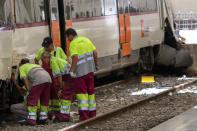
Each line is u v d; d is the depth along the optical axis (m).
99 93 26.69
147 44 33.19
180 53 35.62
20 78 18.70
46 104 19.00
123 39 29.61
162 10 35.56
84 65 19.08
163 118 19.62
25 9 21.03
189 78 32.22
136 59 32.06
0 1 19.52
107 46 27.84
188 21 45.41
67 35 19.14
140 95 25.80
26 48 20.98
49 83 18.83
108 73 31.33
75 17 24.56
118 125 18.70
